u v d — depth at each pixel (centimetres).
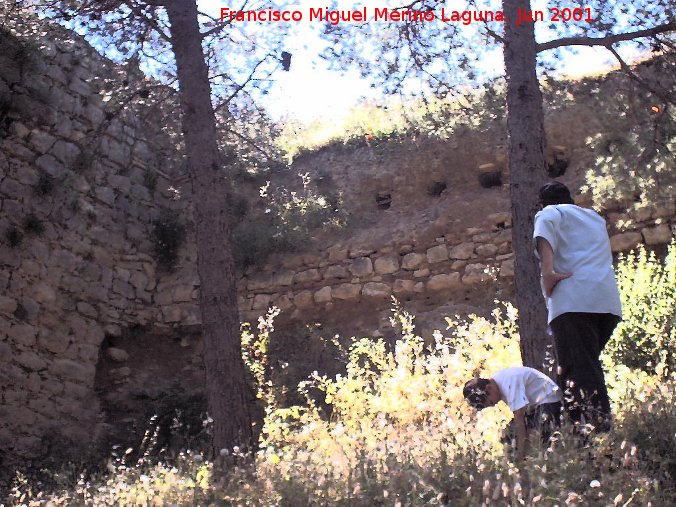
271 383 1173
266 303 1502
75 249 1405
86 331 1398
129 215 1534
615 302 497
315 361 1345
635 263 1206
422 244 1449
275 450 766
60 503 677
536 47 832
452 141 1526
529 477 423
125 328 1485
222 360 812
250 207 1608
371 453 541
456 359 930
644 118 936
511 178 782
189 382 1437
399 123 1569
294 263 1514
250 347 1290
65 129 1410
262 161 1451
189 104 877
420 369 966
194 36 895
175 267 1579
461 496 445
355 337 1393
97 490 659
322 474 515
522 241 756
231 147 1330
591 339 494
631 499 390
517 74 805
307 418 955
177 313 1523
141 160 1580
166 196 1633
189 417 1240
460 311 1333
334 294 1461
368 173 1599
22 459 1208
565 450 445
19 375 1262
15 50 1319
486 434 573
